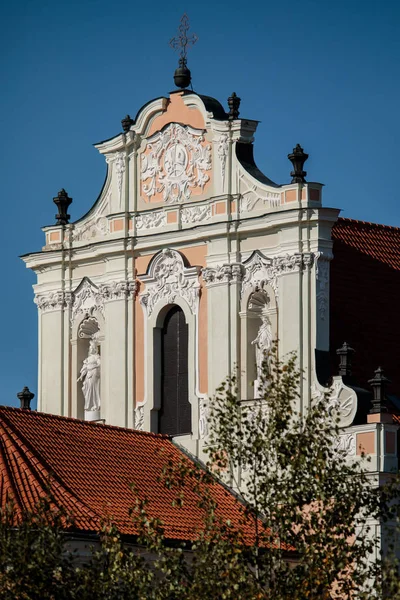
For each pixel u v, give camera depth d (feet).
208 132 326.44
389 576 225.15
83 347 342.85
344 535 231.09
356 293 330.95
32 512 232.12
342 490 234.17
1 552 224.53
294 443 233.14
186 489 296.51
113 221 337.31
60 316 344.28
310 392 306.14
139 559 228.63
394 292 339.36
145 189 335.26
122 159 338.75
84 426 306.55
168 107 333.42
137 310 333.21
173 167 331.36
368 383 316.19
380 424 295.69
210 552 226.79
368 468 294.46
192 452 316.81
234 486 305.73
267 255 315.37
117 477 291.58
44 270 347.36
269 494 235.40
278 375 240.94
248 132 322.96
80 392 341.21
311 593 225.97
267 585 228.63
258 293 316.81
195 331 322.96
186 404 324.19
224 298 319.27
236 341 316.81
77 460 292.20
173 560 227.20
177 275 327.06
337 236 340.39
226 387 315.17
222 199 321.11
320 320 309.22
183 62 335.88
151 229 332.60
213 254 321.52
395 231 358.84
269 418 236.43
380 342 328.29
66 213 347.36
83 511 269.44
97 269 340.39
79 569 227.61
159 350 329.72
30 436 292.40
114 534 230.48
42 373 346.13
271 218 313.53
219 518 241.76
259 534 233.96
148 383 328.90
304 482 231.30
